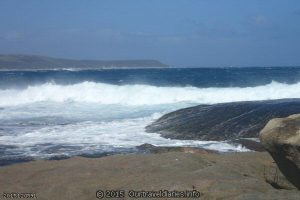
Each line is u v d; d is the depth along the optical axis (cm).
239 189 638
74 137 1617
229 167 801
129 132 1706
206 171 741
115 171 812
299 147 591
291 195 577
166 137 1598
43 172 854
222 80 3959
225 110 1800
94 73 6316
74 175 810
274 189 641
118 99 2705
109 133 1691
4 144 1498
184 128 1664
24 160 1255
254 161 880
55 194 730
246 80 3862
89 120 2031
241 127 1596
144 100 2656
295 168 609
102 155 1298
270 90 2750
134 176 766
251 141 1393
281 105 1797
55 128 1825
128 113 2223
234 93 2725
